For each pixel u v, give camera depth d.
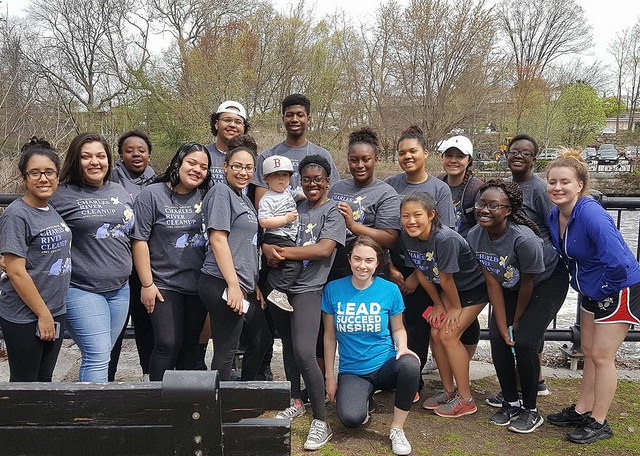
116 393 1.49
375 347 3.23
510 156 3.68
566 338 4.21
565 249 3.12
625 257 2.94
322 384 3.16
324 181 3.31
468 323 3.46
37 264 2.75
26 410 1.51
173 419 1.46
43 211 2.78
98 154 3.01
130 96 24.78
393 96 25.95
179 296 3.25
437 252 3.29
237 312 3.06
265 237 3.35
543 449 3.08
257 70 23.67
